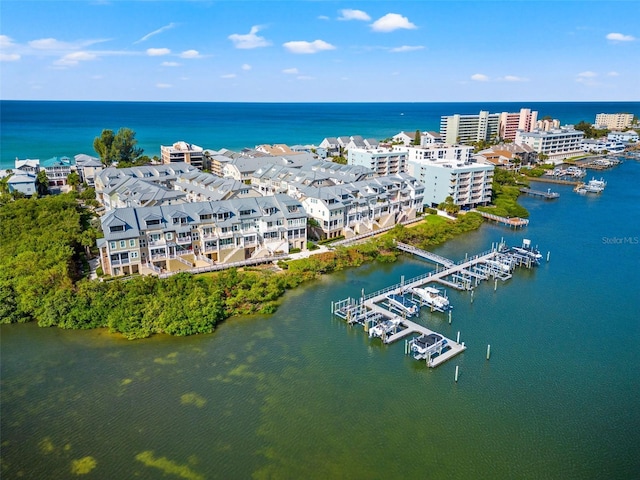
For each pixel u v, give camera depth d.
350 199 120.25
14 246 94.25
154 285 80.44
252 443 52.22
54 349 69.50
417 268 103.31
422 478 48.09
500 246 113.38
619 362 68.31
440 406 58.66
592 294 90.69
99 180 144.00
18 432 53.41
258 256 101.56
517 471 49.19
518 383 63.38
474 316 81.50
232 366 66.06
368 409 57.91
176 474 48.12
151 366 65.75
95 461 49.66
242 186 122.00
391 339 72.62
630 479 48.47
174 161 187.88
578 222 139.88
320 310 82.69
